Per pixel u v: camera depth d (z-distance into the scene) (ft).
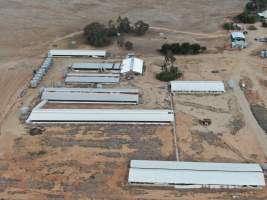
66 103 190.70
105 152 153.89
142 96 195.21
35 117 174.09
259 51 243.81
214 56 238.48
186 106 185.88
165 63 218.79
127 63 222.69
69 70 224.12
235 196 131.23
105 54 239.50
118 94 191.93
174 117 176.55
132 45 252.42
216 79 210.38
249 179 135.74
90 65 224.33
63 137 163.53
